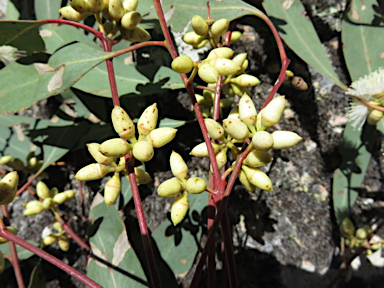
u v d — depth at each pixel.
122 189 0.22
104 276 0.17
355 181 0.22
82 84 0.19
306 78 0.24
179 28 0.18
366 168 0.22
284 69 0.15
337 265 0.23
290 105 0.24
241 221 0.24
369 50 0.21
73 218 0.27
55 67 0.15
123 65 0.21
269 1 0.22
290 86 0.24
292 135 0.11
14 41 0.17
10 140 0.26
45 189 0.20
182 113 0.25
